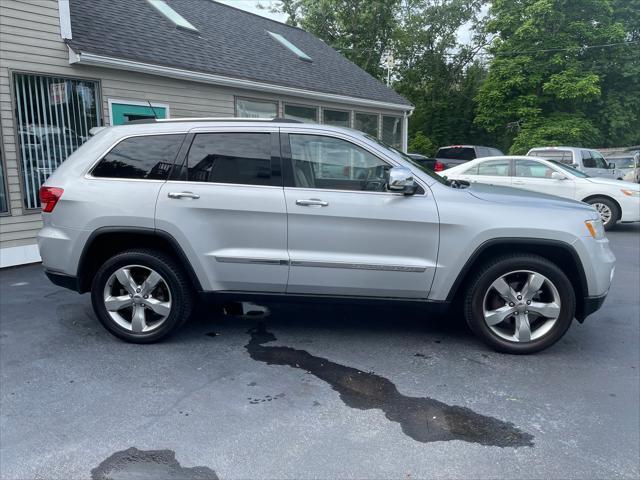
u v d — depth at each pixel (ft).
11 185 23.22
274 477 8.38
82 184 13.51
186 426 9.90
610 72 79.41
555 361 13.00
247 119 13.84
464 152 57.16
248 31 46.96
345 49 94.07
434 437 9.55
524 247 13.14
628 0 80.02
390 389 11.44
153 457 8.91
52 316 16.42
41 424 9.98
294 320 16.01
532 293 13.01
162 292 13.96
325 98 43.73
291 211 12.96
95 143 13.89
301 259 13.08
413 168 13.23
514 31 80.84
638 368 12.61
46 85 24.52
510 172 35.65
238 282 13.48
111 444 9.30
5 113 22.75
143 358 13.11
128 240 13.88
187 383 11.71
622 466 8.68
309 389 11.43
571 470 8.57
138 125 13.84
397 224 12.84
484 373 12.27
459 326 15.55
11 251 23.49
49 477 8.39
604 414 10.39
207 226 13.19
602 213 33.71
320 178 13.28
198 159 13.41
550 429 9.82
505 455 8.98
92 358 13.11
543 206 12.98
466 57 103.30
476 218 12.68
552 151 44.88
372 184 13.12
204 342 14.19
